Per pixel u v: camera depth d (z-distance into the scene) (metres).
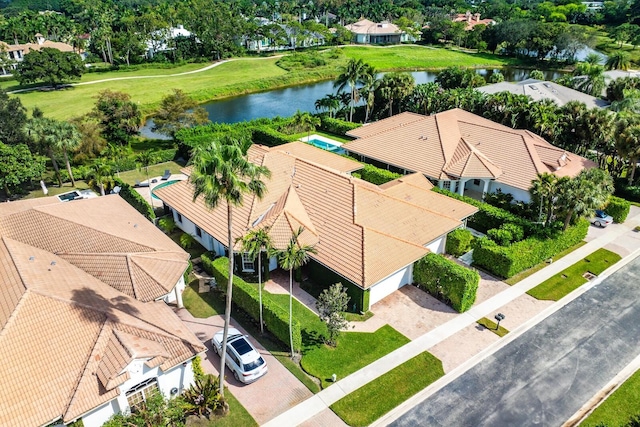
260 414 23.73
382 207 36.78
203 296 33.06
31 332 22.27
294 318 30.48
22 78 93.94
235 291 31.61
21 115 51.94
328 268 32.12
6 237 31.22
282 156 43.50
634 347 28.53
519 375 26.31
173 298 32.50
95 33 130.62
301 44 156.12
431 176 48.09
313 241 34.22
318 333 29.34
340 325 27.02
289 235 34.16
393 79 73.75
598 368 26.89
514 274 35.56
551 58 138.50
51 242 31.84
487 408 24.17
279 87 112.00
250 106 94.00
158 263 30.89
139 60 127.50
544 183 37.41
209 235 36.25
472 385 25.61
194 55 133.75
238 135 65.50
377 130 61.19
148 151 61.97
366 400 24.55
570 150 56.56
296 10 186.25
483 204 42.62
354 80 74.38
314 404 24.31
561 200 36.50
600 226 43.44
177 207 40.66
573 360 27.45
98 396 20.89
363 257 31.66
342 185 38.09
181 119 65.38
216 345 27.31
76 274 28.50
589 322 30.69
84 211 36.00
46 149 50.16
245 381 25.30
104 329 23.17
